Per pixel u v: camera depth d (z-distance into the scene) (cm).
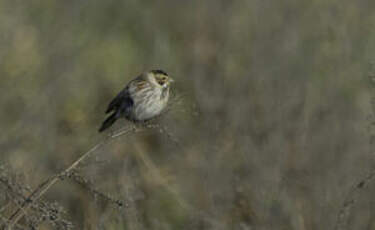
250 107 1831
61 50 2198
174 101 1325
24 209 1035
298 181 1648
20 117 1919
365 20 2025
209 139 1744
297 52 1980
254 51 2011
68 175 1069
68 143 1812
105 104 2194
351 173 1659
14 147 1808
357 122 1788
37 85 2070
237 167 1711
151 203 1642
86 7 2436
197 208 1614
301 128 1755
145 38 2523
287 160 1706
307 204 1605
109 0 2566
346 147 1739
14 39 2145
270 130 1750
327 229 1550
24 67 2083
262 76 1902
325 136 1764
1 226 1038
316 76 1939
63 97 2125
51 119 1930
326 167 1692
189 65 2162
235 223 1564
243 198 1599
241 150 1705
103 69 2370
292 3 2152
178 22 2478
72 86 2169
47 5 2294
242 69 2019
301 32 2058
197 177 1688
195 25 2373
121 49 2456
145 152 1784
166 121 1694
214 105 1844
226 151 1708
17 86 2031
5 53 2095
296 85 1883
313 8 2119
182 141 1717
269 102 1809
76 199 1599
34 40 2177
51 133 1850
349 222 1530
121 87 2317
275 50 2000
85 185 1094
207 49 2209
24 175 1116
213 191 1616
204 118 1780
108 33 2494
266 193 1587
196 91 1845
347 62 1939
